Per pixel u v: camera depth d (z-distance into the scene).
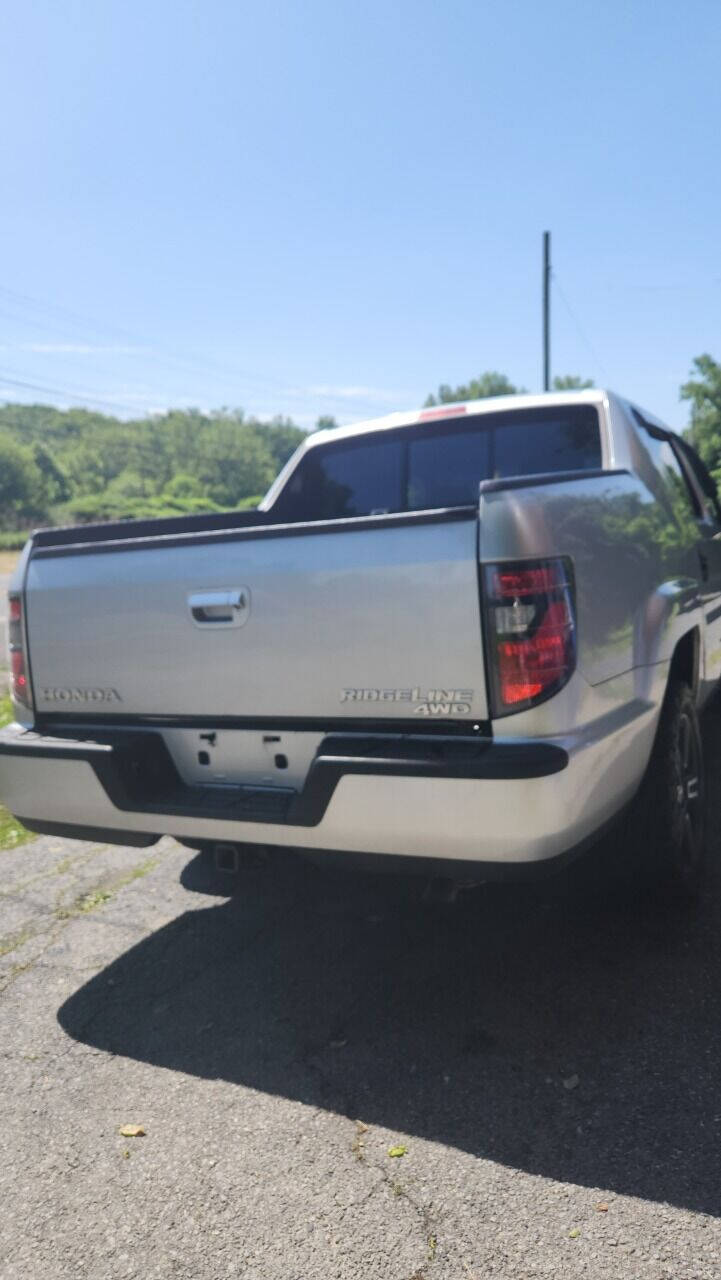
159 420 151.12
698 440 56.94
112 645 3.15
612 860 3.43
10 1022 3.08
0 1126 2.54
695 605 3.91
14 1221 2.19
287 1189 2.25
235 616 2.91
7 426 167.88
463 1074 2.66
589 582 2.78
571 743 2.60
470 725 2.64
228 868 3.08
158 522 3.66
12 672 3.42
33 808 3.24
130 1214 2.20
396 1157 2.34
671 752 3.40
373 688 2.73
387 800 2.63
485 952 3.39
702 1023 2.86
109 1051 2.88
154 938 3.66
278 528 2.83
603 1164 2.27
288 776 2.94
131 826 3.10
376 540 2.70
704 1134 2.35
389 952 3.44
